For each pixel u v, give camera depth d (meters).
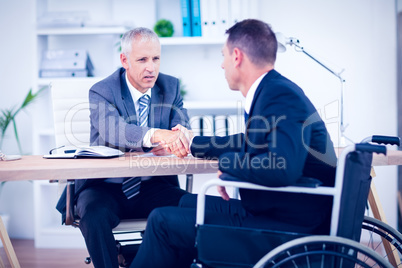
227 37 1.98
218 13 4.09
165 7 4.50
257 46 1.89
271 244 1.74
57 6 4.57
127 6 4.38
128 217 2.62
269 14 4.38
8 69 4.58
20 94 4.58
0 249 4.25
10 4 4.55
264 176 1.66
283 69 4.38
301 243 1.63
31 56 4.54
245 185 1.73
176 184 2.94
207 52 4.50
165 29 4.27
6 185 4.62
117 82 2.83
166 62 4.54
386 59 4.29
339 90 4.34
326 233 1.84
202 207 1.78
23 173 1.97
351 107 4.33
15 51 4.57
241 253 1.75
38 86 4.30
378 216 2.75
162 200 2.63
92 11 4.57
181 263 2.10
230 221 1.87
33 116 4.27
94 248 2.30
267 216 1.86
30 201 4.62
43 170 1.98
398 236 2.12
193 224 1.88
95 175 2.02
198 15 4.18
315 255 1.73
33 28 4.20
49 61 4.27
